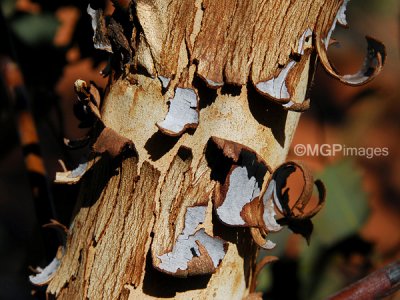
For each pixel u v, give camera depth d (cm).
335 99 130
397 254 115
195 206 65
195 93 64
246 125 65
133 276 65
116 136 64
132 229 65
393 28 137
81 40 92
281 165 65
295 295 105
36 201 87
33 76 103
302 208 66
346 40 139
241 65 65
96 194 66
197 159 65
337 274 106
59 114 104
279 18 65
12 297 152
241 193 65
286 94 65
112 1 65
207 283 66
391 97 130
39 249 106
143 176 65
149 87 65
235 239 66
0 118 110
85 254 66
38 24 104
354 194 108
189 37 64
